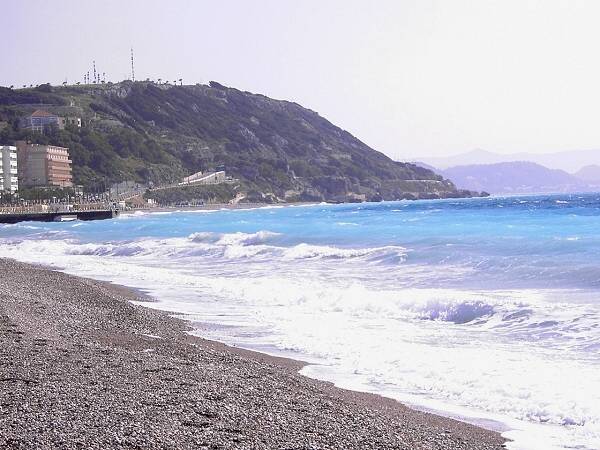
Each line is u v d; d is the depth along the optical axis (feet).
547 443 38.65
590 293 81.20
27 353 54.65
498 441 38.83
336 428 38.68
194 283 109.19
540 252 115.44
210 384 46.52
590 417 42.11
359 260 128.16
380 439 37.42
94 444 34.06
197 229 246.47
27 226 347.36
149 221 350.43
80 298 88.02
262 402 42.83
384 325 72.79
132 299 94.07
